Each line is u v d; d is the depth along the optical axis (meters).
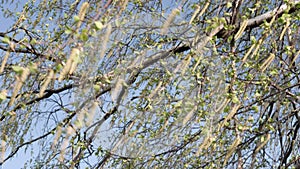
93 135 4.15
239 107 3.43
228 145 4.08
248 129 3.64
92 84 3.14
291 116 4.06
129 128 3.94
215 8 3.93
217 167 3.90
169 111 3.60
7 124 4.31
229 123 3.66
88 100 3.01
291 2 3.37
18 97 4.03
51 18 4.25
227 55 3.57
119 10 2.85
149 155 3.92
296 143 4.21
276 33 3.79
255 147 4.02
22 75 2.33
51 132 4.43
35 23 4.11
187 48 3.82
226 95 3.27
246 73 3.62
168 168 4.04
